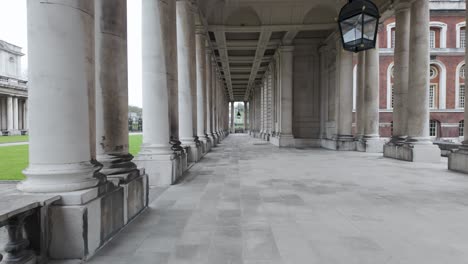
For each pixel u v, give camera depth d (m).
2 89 61.97
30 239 4.51
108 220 5.60
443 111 45.59
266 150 25.94
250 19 25.19
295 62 31.61
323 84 30.44
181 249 5.14
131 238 5.66
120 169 6.88
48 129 4.91
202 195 9.05
